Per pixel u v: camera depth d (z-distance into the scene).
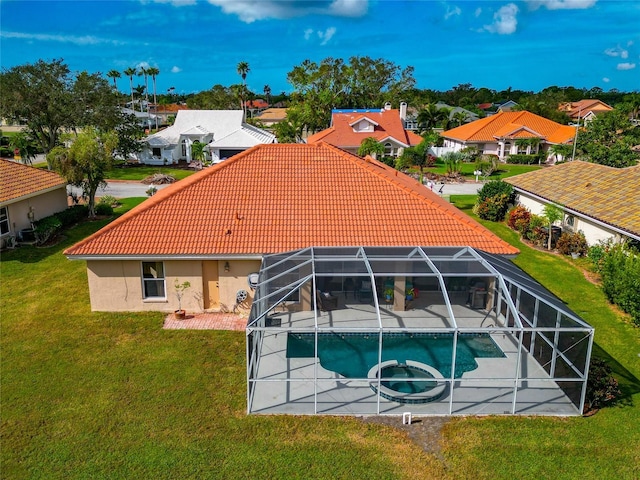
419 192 25.94
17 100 58.59
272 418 13.83
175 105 156.38
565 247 29.03
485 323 17.95
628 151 52.91
